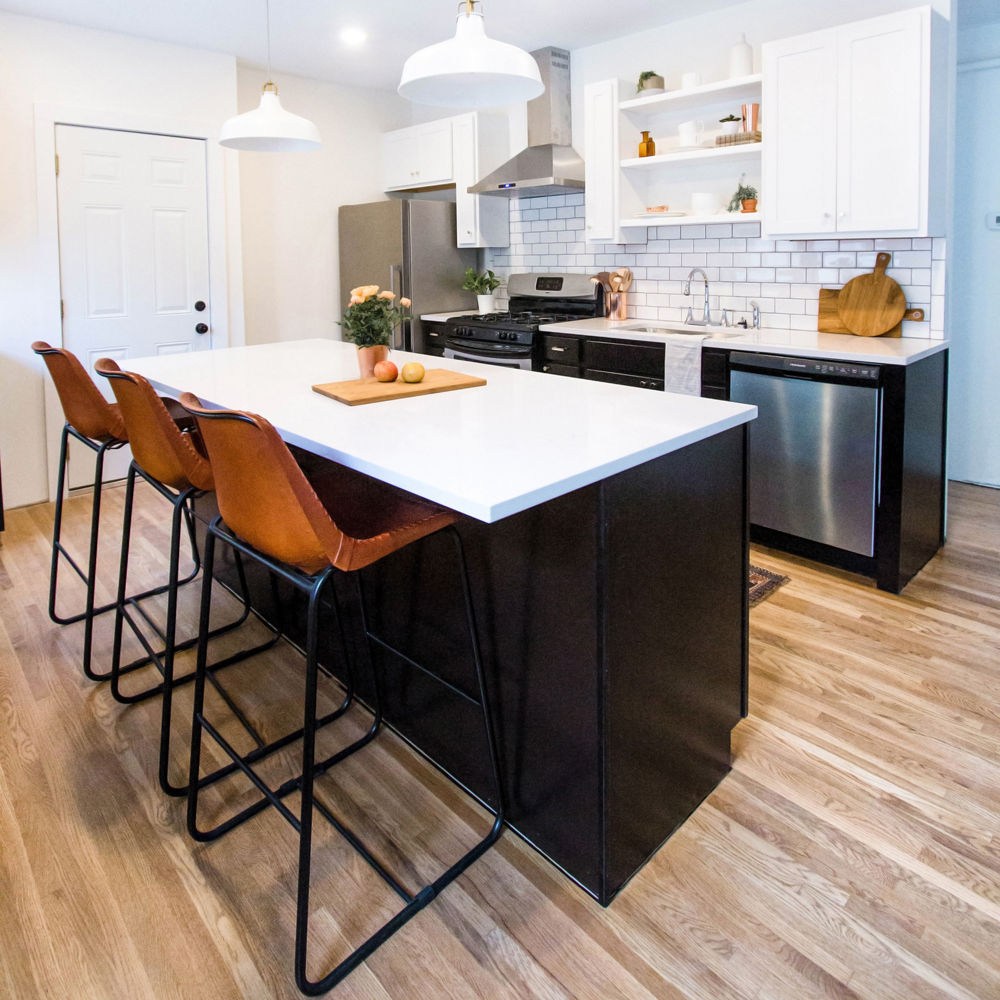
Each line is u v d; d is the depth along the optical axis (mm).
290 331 5348
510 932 1513
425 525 1520
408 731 2094
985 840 1731
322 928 1527
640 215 4215
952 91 3131
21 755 2074
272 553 1440
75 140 4121
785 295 3842
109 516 4027
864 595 2988
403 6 3791
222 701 2338
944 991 1371
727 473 1824
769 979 1400
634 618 1542
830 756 2027
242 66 4836
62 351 2320
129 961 1456
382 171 5641
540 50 4504
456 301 5340
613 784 1542
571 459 1418
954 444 4391
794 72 3229
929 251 3285
